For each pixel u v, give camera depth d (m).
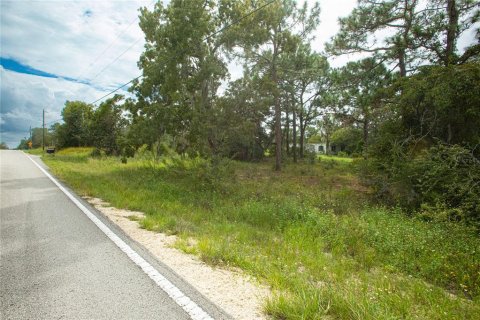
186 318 2.69
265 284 3.59
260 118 27.20
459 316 3.23
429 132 10.77
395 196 10.03
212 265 4.08
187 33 13.74
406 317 3.05
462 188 7.68
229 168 13.09
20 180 12.56
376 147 12.01
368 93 14.08
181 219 6.72
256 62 22.75
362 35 13.75
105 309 2.80
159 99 15.88
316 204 9.62
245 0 15.90
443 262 4.79
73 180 12.24
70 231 5.38
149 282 3.39
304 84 30.42
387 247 5.46
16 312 2.72
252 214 8.07
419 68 11.11
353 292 3.45
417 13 12.15
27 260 3.98
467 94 9.10
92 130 30.12
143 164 18.77
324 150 75.69
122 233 5.33
